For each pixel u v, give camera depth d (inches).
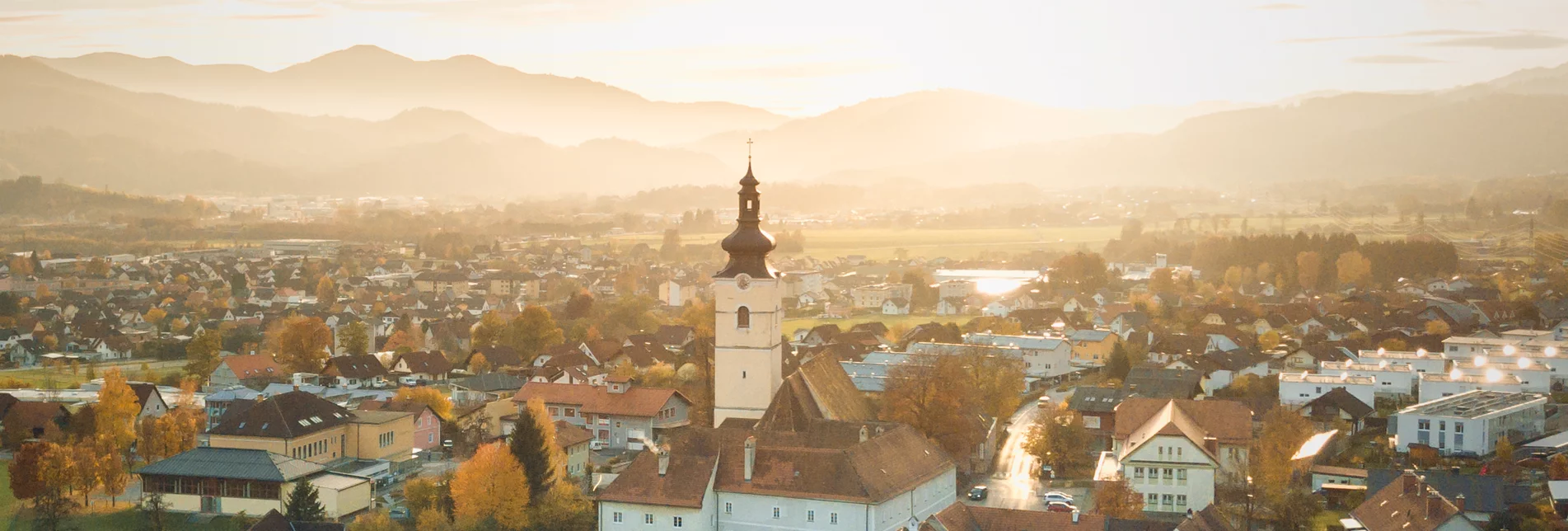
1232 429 7701.8
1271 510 6845.5
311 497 6712.6
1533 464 7372.1
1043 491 7657.5
